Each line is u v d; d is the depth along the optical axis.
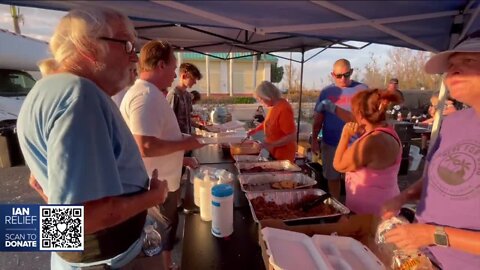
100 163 0.77
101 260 0.95
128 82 1.00
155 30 3.82
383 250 1.00
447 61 0.92
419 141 5.59
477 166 0.88
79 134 0.72
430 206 1.02
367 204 1.53
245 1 1.38
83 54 0.84
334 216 1.31
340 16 1.63
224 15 1.61
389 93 1.55
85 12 0.84
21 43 6.89
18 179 4.82
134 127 1.50
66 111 0.72
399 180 4.28
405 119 6.27
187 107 3.19
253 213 1.31
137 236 1.05
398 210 1.19
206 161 2.61
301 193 1.53
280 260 0.89
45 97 0.76
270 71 20.92
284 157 2.67
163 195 1.04
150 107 1.53
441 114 1.74
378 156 1.49
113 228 0.95
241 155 2.59
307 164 2.72
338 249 0.99
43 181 0.81
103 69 0.88
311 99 15.01
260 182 1.87
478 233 0.80
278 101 2.72
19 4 1.27
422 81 14.42
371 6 1.50
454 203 0.91
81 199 0.72
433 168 1.03
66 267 0.97
